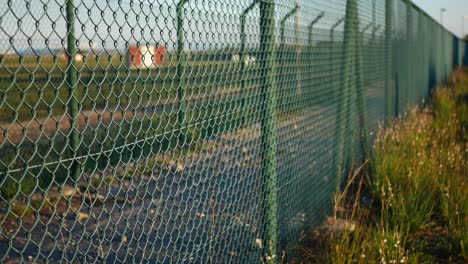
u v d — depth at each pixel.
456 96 14.84
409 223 4.58
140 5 2.09
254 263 3.30
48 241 3.84
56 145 4.73
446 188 5.08
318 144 4.48
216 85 2.72
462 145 7.54
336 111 5.02
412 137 6.95
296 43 3.83
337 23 4.92
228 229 2.96
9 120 4.00
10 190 4.55
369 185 5.79
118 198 4.52
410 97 10.80
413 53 11.27
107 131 2.03
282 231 3.72
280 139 3.62
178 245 3.23
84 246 3.65
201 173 2.65
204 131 2.67
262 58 3.26
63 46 1.76
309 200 4.30
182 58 2.38
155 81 2.19
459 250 4.45
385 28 7.86
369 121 6.75
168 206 3.18
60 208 4.51
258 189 3.35
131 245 3.60
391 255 3.96
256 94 3.22
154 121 2.48
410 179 5.61
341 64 5.14
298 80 3.89
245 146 3.11
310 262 4.02
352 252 3.81
